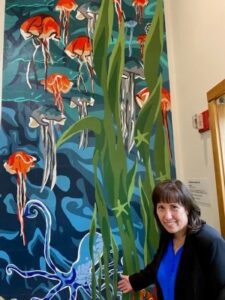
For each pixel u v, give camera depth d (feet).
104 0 6.31
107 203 5.72
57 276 5.43
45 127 5.80
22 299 5.29
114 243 5.63
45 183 5.64
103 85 6.05
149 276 4.78
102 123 5.94
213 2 4.54
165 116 6.11
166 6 6.40
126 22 6.31
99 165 5.81
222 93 4.27
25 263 5.39
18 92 5.84
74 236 5.56
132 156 5.90
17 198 5.54
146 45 6.28
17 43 6.00
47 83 5.93
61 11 6.20
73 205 5.64
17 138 5.71
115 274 5.55
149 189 5.83
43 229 5.51
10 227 5.46
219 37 4.38
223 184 4.40
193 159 5.44
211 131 4.59
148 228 5.72
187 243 3.59
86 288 5.46
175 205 3.67
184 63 5.75
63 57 6.05
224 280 3.24
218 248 3.34
